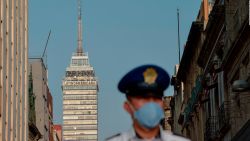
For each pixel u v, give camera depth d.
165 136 6.51
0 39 56.03
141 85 6.54
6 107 58.44
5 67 58.12
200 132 61.69
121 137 6.52
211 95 53.00
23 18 70.19
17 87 65.25
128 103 6.59
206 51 53.66
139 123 6.47
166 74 6.61
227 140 45.78
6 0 59.28
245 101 40.81
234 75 43.16
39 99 99.38
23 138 68.62
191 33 61.69
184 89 74.00
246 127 36.56
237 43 40.47
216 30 48.50
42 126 99.06
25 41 71.56
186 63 69.31
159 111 6.47
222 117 46.12
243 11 39.19
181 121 75.75
